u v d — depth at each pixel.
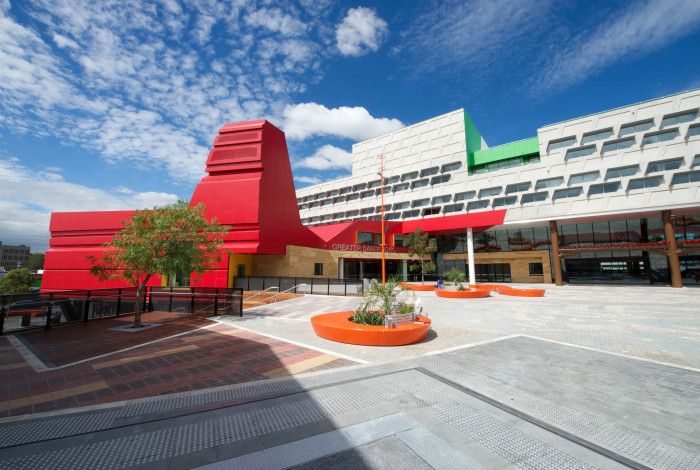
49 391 5.68
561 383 6.00
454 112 54.06
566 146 39.81
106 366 7.14
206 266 14.53
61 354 8.16
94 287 25.31
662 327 11.59
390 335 8.70
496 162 50.53
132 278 12.21
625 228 36.16
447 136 54.28
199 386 5.88
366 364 7.17
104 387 5.86
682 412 4.84
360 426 4.34
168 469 3.38
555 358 7.66
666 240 31.30
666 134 33.91
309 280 25.34
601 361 7.42
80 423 4.43
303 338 9.83
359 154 67.06
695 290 27.52
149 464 3.46
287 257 29.05
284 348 8.63
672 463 3.57
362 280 24.98
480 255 44.09
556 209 36.44
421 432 4.19
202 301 15.27
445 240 47.75
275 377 6.34
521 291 23.22
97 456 3.62
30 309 12.77
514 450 3.80
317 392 5.53
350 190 67.12
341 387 5.77
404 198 56.56
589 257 37.91
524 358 7.65
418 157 57.41
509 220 38.72
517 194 42.53
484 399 5.24
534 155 47.28
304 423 4.41
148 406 5.00
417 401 5.16
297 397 5.32
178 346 8.91
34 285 53.38
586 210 34.78
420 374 6.48
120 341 9.58
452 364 7.16
